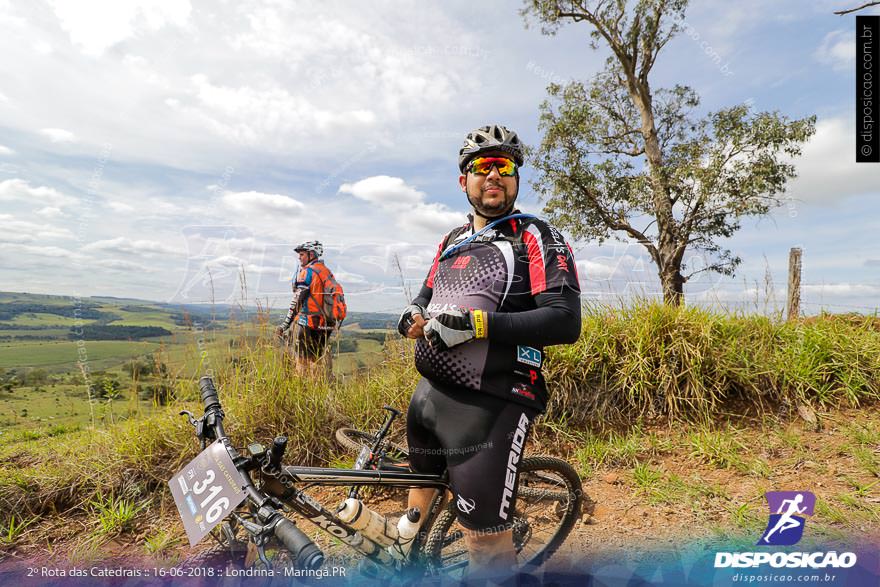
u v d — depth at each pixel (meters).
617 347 3.68
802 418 3.33
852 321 4.24
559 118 9.77
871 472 2.62
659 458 3.02
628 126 11.26
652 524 2.32
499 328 1.32
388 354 3.89
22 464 2.83
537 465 1.87
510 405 1.42
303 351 3.55
